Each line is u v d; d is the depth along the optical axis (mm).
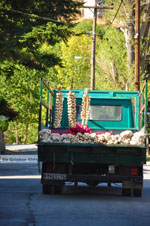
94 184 14062
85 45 70812
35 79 68000
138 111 15688
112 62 43969
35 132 81938
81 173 13484
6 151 41469
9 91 67750
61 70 69188
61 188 14156
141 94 14898
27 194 13922
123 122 15727
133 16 43062
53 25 29016
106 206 11734
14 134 85062
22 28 29656
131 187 13250
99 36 72500
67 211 10789
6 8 30188
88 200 12867
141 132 13352
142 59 42812
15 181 18109
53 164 13352
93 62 45875
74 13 31672
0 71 34562
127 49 42781
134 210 11141
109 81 44062
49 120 15711
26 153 39438
